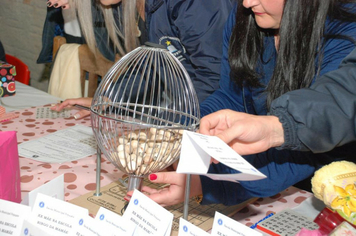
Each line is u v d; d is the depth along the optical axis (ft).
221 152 1.80
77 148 3.87
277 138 2.37
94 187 3.19
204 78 4.38
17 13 11.23
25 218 2.10
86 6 4.95
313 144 2.36
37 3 10.52
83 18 5.03
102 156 3.70
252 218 2.89
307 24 2.77
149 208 2.08
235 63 3.37
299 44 2.84
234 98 3.73
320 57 2.89
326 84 2.44
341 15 2.80
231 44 3.37
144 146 2.44
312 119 2.30
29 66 11.36
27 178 3.25
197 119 2.76
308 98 2.35
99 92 2.77
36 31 10.79
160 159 2.55
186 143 1.82
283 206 3.05
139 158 2.51
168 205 2.82
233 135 2.17
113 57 5.68
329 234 2.34
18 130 4.25
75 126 4.40
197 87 4.43
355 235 2.19
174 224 2.70
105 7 4.83
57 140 4.01
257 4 2.93
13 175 2.44
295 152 3.05
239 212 2.96
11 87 5.32
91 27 5.08
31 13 10.78
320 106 2.32
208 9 4.17
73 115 4.77
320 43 2.84
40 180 3.24
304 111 2.31
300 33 2.81
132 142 2.57
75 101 4.75
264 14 2.98
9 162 2.37
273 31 3.25
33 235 2.05
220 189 2.81
